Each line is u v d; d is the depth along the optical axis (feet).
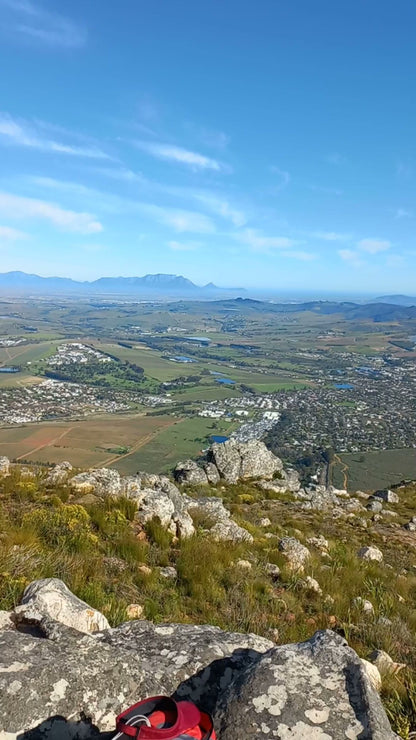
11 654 9.07
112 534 32.63
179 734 6.56
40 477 45.80
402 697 15.61
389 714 14.21
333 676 9.15
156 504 38.65
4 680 8.30
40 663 8.87
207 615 23.84
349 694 8.76
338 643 10.11
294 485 87.04
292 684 8.80
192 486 76.59
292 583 30.89
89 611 13.65
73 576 22.72
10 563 21.33
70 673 8.85
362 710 8.37
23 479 42.37
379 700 8.75
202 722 7.25
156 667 10.48
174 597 24.99
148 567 28.55
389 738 7.88
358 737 7.85
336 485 213.66
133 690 9.46
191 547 32.96
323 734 7.86
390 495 85.46
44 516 31.50
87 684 8.86
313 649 9.91
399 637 24.40
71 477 45.80
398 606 30.45
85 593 20.93
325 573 35.27
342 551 43.11
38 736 7.83
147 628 12.76
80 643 10.12
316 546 45.19
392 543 52.39
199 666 10.60
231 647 11.69
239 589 27.89
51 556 24.34
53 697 8.38
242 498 68.54
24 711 7.97
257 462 90.17
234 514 53.16
